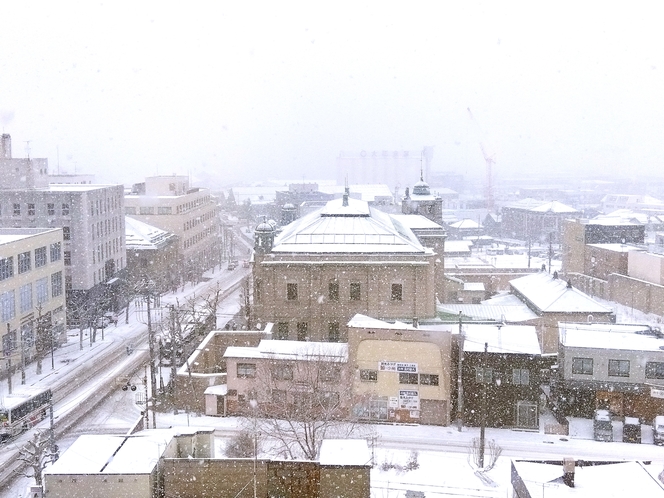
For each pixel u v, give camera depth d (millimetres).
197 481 31938
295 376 54781
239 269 151250
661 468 42750
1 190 91750
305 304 70000
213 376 57812
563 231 120250
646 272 91938
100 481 30078
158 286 107688
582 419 56375
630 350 54250
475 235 193875
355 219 73938
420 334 54531
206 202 154000
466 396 54625
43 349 72062
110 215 101875
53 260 79938
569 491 29594
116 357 74812
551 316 71062
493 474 43531
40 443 41656
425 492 40250
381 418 55250
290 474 32156
